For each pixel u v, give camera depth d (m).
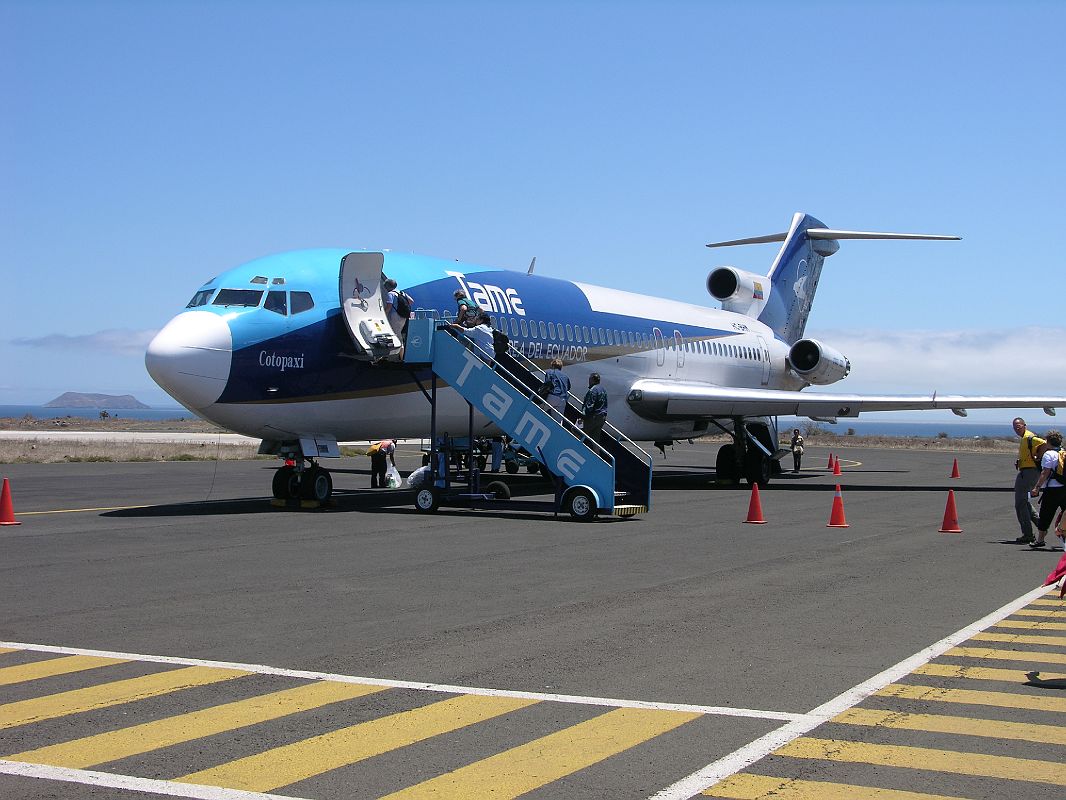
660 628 9.55
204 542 15.39
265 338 19.23
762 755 6.04
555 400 20.45
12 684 7.52
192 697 7.20
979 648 8.84
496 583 11.97
